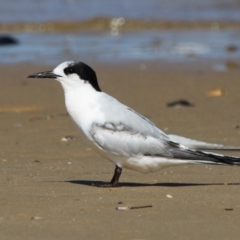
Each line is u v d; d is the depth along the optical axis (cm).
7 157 1289
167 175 1135
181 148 1012
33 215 877
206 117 1677
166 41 3083
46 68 2427
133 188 1029
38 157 1292
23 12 3769
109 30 3428
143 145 1009
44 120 1664
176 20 3616
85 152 1340
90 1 4103
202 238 785
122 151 1012
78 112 1030
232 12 3819
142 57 2664
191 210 896
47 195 980
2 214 883
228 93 1992
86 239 782
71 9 3862
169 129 1549
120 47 2923
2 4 3959
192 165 1209
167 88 2075
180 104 1825
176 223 839
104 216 869
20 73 2339
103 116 1020
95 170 1184
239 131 1519
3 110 1792
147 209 902
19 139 1456
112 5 3988
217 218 860
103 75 2300
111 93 2008
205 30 3412
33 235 797
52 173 1155
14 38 3048
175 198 961
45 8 3875
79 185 1051
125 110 1032
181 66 2466
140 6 3962
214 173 1145
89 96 1032
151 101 1894
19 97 1959
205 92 2012
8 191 1005
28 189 1020
